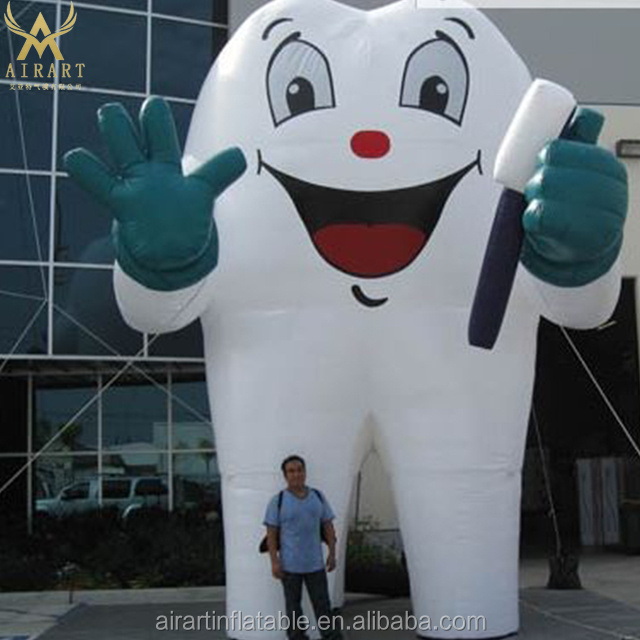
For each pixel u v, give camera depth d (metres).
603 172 5.72
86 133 13.69
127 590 11.05
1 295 13.03
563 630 8.14
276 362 7.18
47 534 13.38
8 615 9.91
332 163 7.13
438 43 7.40
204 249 6.33
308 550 6.66
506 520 7.24
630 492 16.44
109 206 6.17
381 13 7.59
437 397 7.14
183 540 12.27
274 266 7.19
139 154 6.25
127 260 6.28
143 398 15.39
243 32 7.71
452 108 7.31
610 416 18.94
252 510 7.15
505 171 5.87
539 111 5.81
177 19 14.51
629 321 16.31
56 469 15.14
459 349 7.17
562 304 6.55
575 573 11.21
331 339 7.16
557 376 19.88
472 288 7.21
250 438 7.18
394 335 7.17
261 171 7.29
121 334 13.34
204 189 6.26
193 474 15.34
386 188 7.11
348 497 7.33
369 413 7.33
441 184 7.18
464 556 7.09
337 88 7.24
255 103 7.40
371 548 11.36
